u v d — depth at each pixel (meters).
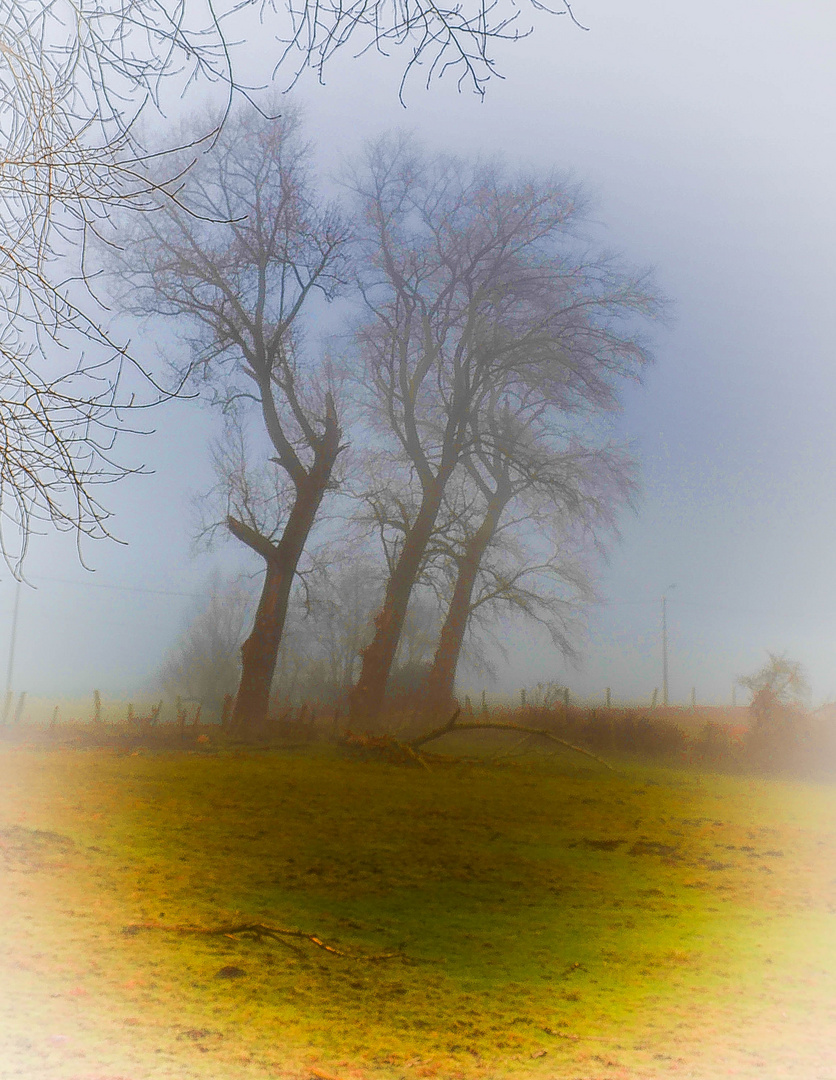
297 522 32.41
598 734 31.94
